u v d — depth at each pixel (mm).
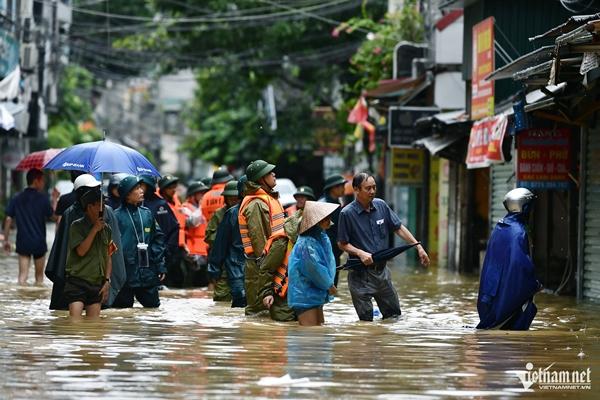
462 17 56719
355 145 97500
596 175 36094
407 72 65000
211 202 40594
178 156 194375
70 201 38094
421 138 58719
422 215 67250
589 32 25312
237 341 23484
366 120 73750
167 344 22797
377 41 71000
